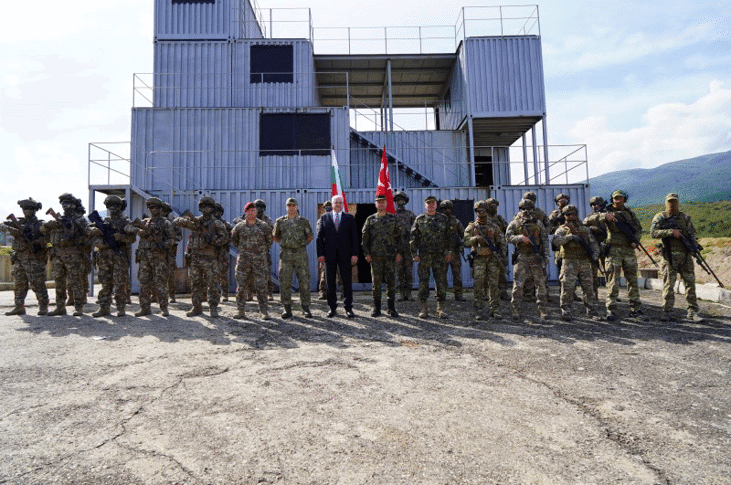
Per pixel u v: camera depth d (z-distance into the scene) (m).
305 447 2.33
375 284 6.67
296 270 6.60
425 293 6.50
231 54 15.41
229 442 2.39
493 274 6.28
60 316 6.86
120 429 2.57
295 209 6.57
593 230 7.45
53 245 6.75
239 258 6.49
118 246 6.65
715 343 4.72
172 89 15.07
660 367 3.83
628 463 2.15
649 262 15.32
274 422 2.66
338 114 14.07
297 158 13.84
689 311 6.10
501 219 9.00
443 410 2.85
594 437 2.45
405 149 16.28
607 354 4.28
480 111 15.21
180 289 11.37
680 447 2.33
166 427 2.60
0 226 6.65
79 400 3.06
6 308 8.20
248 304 8.36
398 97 21.38
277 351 4.43
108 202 6.60
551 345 4.66
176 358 4.17
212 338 5.06
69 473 2.06
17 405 2.97
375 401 3.02
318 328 5.68
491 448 2.31
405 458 2.20
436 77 19.02
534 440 2.41
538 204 12.84
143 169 13.48
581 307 7.54
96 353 4.38
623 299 8.59
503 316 6.62
